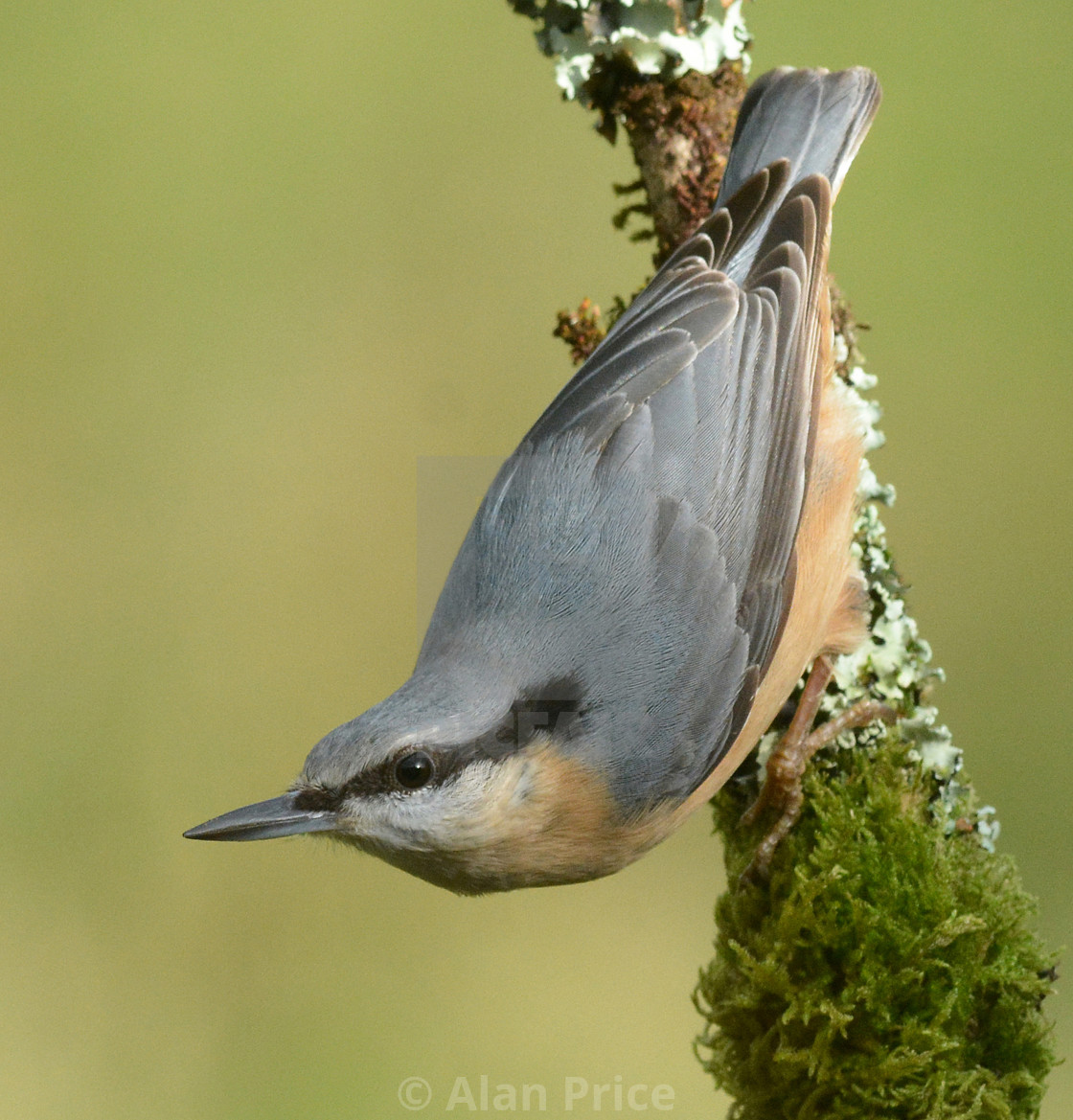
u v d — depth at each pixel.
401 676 12.70
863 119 8.57
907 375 12.80
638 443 7.41
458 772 6.77
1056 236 12.99
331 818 6.75
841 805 7.17
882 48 13.44
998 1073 6.75
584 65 8.08
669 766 7.18
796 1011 6.70
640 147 8.33
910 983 6.63
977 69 13.40
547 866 7.20
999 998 6.75
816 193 8.08
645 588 7.16
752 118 8.44
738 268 8.12
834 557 7.79
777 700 7.71
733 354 7.67
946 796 7.30
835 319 8.55
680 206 8.27
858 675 7.73
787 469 7.68
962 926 6.64
